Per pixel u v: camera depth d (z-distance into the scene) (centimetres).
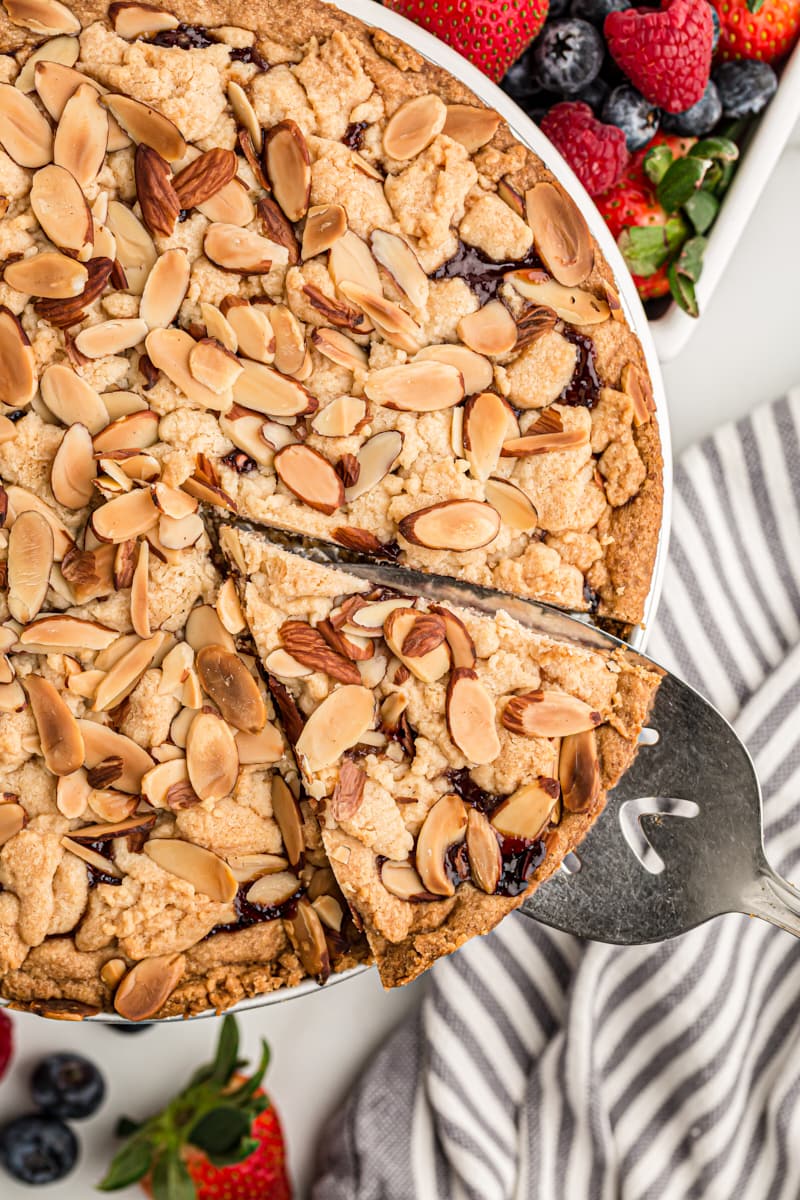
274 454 57
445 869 57
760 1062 70
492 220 57
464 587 58
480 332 58
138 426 57
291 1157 71
